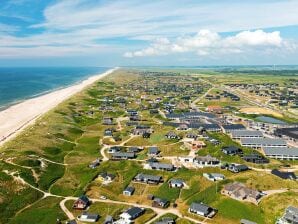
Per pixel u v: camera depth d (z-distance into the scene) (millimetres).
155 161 189500
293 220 126250
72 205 145625
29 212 139500
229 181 161875
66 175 177375
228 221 132500
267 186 157250
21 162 177875
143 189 160375
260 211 136500
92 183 165875
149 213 138125
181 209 142125
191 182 163750
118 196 154375
